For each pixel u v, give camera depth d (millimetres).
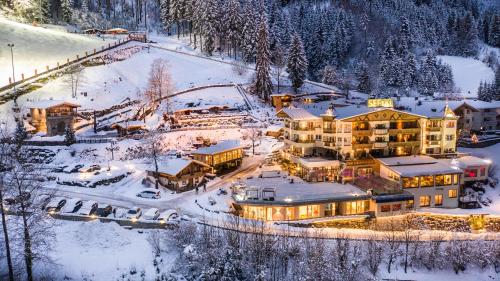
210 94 132375
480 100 132250
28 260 52219
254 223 63688
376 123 87375
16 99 108438
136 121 108125
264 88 133875
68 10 176375
